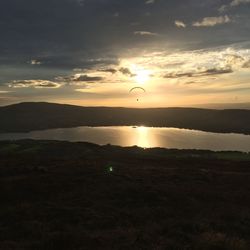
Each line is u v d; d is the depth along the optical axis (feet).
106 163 135.74
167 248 40.60
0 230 51.72
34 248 41.60
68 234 45.44
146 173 108.27
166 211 64.34
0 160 150.71
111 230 50.42
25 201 76.13
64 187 86.84
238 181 99.96
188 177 102.53
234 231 51.08
